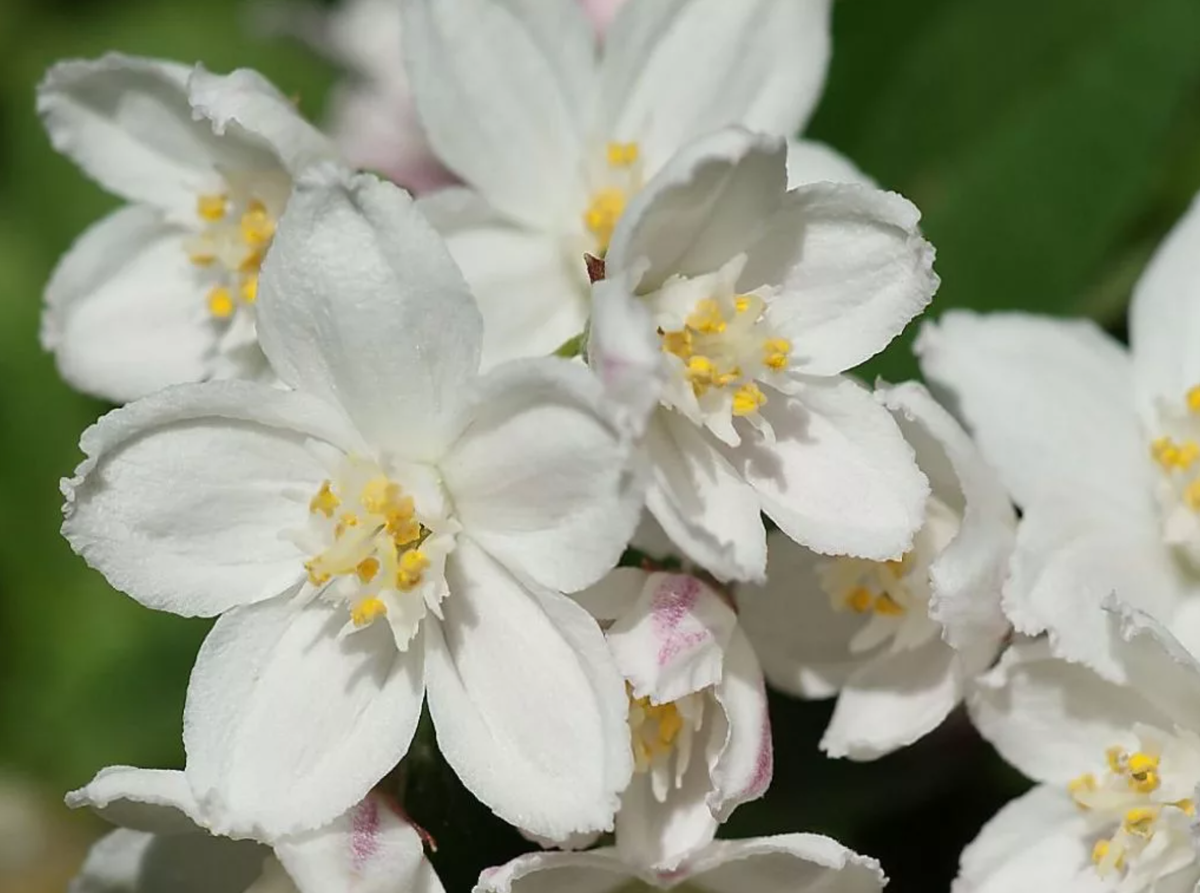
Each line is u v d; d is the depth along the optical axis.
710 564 0.09
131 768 0.10
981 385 0.11
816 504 0.10
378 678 0.10
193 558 0.10
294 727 0.10
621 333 0.09
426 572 0.10
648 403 0.09
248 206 0.11
